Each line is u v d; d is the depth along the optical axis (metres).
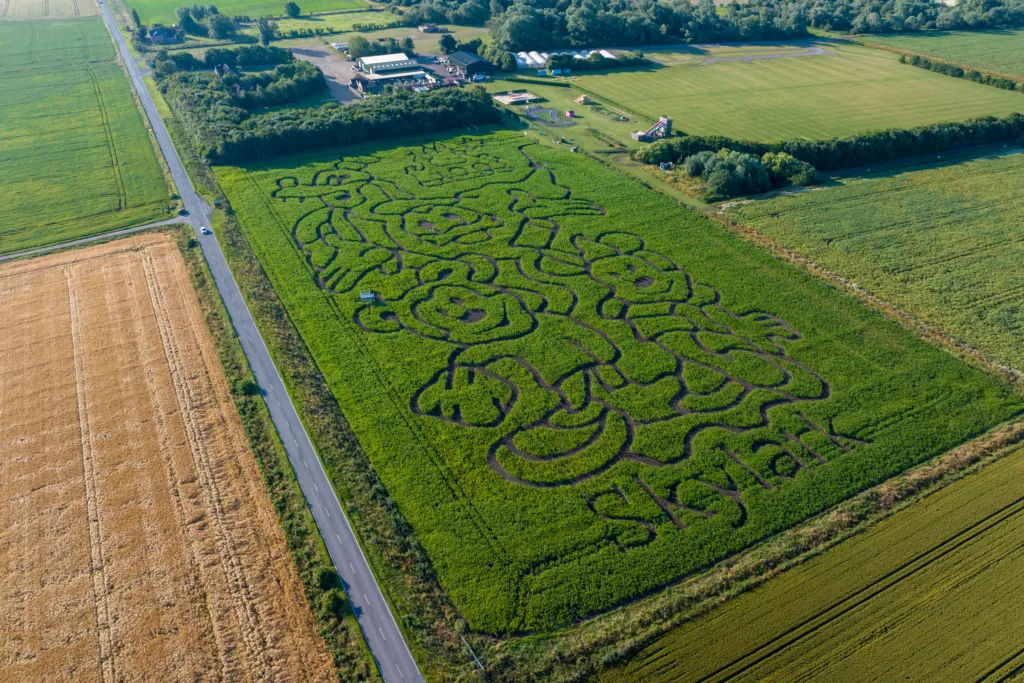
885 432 56.00
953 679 38.81
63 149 108.38
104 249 81.38
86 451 53.75
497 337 67.06
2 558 45.53
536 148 110.19
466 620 42.38
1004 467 52.56
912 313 70.56
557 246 82.38
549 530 48.00
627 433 56.28
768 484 51.59
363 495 50.34
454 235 84.81
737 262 79.00
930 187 98.25
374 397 59.69
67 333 67.06
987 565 45.19
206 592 43.62
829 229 86.31
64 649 40.47
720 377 62.00
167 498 49.88
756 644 40.69
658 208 91.25
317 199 93.50
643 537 47.41
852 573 44.78
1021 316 69.81
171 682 38.91
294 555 45.88
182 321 68.88
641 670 39.47
